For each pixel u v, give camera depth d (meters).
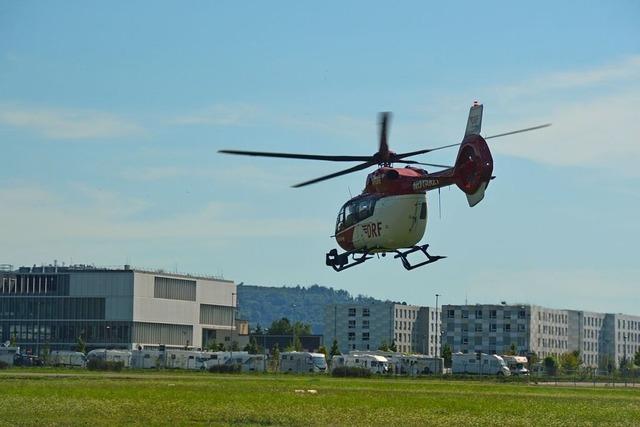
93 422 72.38
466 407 97.38
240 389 121.06
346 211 104.94
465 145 92.94
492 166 90.75
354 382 166.12
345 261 106.50
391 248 100.25
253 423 74.25
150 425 70.94
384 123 100.50
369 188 102.81
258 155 96.44
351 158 100.56
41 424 70.31
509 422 81.25
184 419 76.12
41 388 113.75
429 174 97.00
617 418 88.00
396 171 99.38
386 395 117.38
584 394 141.38
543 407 101.44
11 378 145.00
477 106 93.75
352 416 82.31
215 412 82.56
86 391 109.00
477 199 91.44
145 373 195.50
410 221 98.00
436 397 115.25
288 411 85.06
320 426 73.19
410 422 78.69
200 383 139.00
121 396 100.94
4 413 78.38
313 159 99.00
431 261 99.31
